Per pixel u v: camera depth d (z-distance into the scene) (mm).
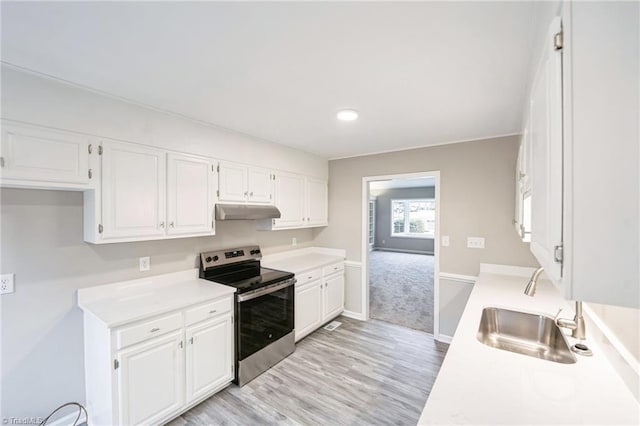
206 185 2512
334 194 4117
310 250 4273
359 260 3883
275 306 2732
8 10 1094
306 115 2316
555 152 676
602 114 601
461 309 3137
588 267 615
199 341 2102
